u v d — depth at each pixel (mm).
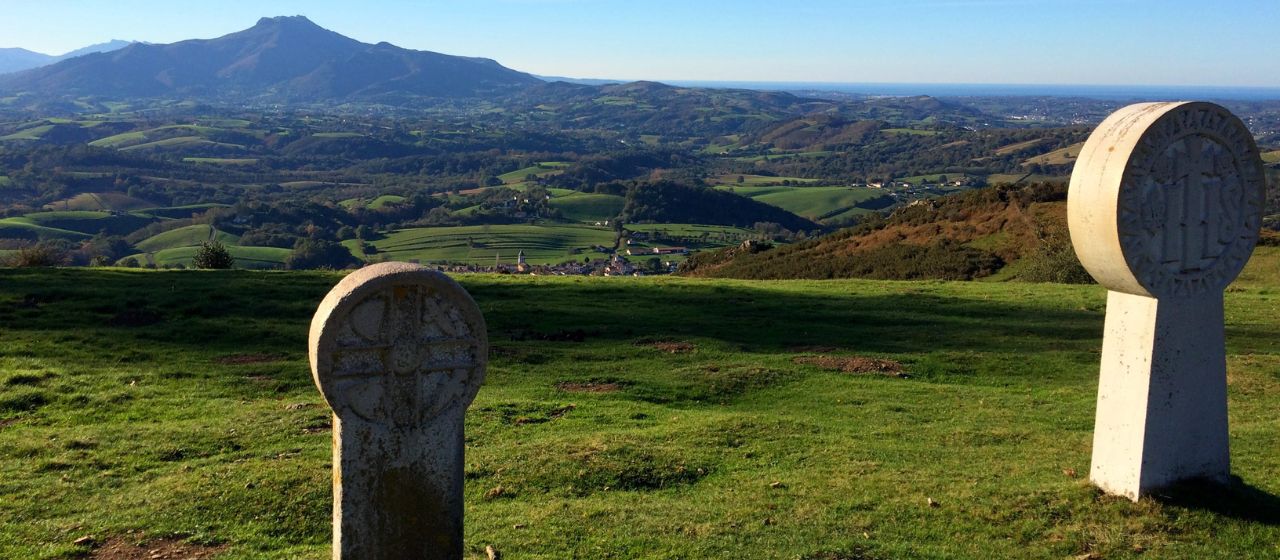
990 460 12562
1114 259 9297
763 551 9352
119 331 22266
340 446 7105
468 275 35500
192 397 16609
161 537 9719
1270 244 43031
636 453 12820
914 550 9297
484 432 14383
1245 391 17062
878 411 16359
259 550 9453
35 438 13297
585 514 10438
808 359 21141
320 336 6852
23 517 10188
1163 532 9266
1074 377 19516
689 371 19891
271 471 11648
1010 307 28438
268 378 18375
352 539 7246
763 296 30672
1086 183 9531
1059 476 11328
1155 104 9469
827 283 34656
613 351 21969
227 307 25578
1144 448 9711
